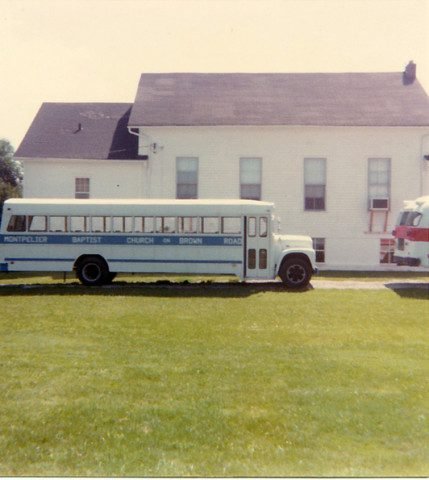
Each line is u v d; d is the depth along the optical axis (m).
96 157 29.30
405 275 26.53
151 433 7.83
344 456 7.17
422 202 22.61
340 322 15.21
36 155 29.42
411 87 32.19
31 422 8.16
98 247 22.25
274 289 21.38
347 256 28.86
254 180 29.02
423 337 13.62
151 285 22.47
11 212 22.38
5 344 12.56
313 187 28.95
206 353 11.92
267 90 32.34
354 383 9.98
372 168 28.83
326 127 28.53
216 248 22.00
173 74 34.47
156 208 22.16
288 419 8.34
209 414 8.48
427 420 8.33
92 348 12.25
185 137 28.97
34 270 22.36
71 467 6.86
